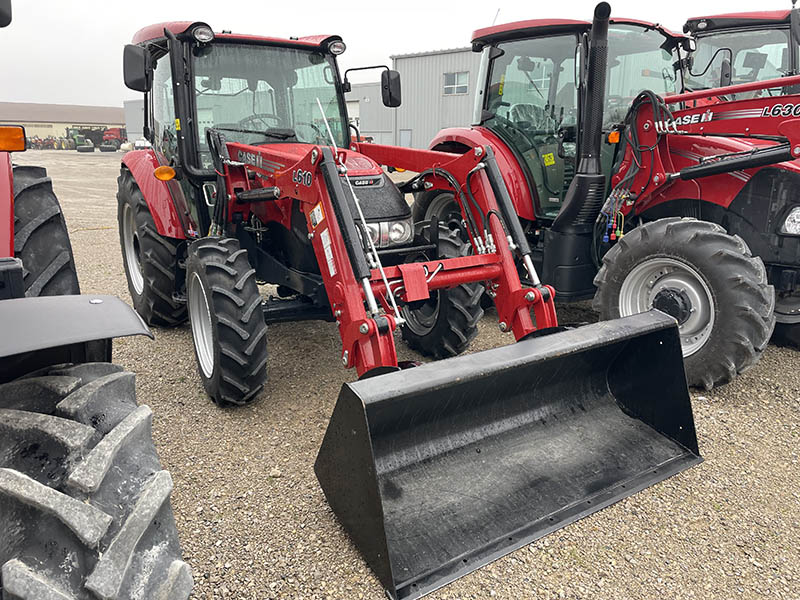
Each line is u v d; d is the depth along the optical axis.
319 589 2.05
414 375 2.16
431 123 21.83
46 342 1.29
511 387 2.67
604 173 4.64
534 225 4.94
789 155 3.63
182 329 4.86
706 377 3.58
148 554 1.33
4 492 1.23
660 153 4.14
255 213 3.94
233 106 3.89
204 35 3.54
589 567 2.19
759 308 3.40
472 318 3.77
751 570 2.20
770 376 4.00
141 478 1.39
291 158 3.17
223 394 3.24
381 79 4.21
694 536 2.37
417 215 5.94
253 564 2.17
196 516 2.45
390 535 2.18
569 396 2.95
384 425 2.34
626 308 3.98
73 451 1.31
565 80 4.54
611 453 2.77
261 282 4.05
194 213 4.10
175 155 4.01
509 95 4.94
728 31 6.15
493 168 3.20
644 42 4.70
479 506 2.37
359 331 2.61
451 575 2.07
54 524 1.23
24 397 1.44
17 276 1.50
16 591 1.14
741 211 3.98
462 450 2.59
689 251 3.58
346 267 2.77
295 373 3.97
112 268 7.00
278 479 2.72
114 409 1.49
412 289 2.81
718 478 2.77
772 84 3.83
